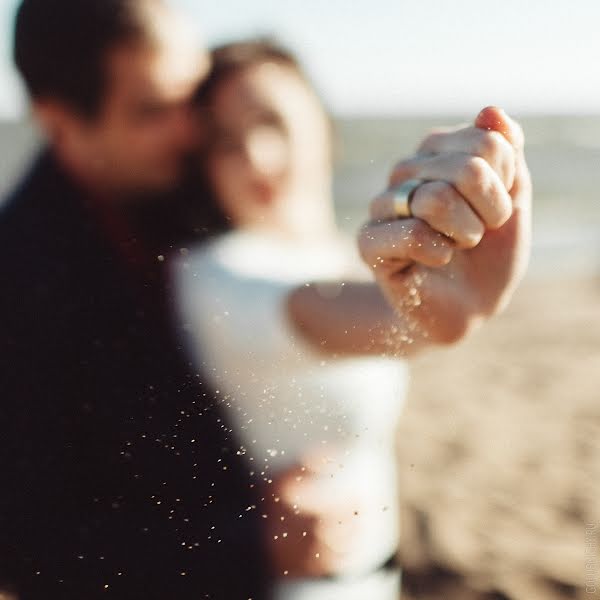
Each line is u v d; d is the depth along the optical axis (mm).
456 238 745
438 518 2246
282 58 1150
